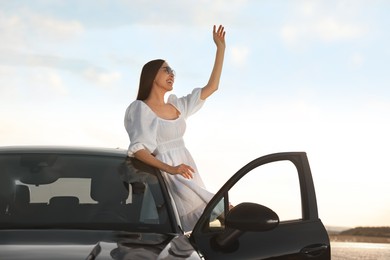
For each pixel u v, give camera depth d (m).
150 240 4.87
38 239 4.71
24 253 4.37
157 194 5.48
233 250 5.31
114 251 4.46
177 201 6.14
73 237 4.79
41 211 5.19
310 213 5.70
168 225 5.25
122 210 5.28
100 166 5.64
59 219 5.13
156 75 6.39
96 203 5.30
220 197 5.36
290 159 5.74
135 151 5.89
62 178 5.45
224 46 6.95
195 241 5.27
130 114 6.22
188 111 6.64
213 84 6.81
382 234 74.38
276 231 5.51
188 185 6.12
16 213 5.16
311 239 5.59
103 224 5.13
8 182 5.37
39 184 5.38
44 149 5.83
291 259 5.49
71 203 5.26
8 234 4.83
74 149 5.88
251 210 5.10
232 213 5.11
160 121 6.25
